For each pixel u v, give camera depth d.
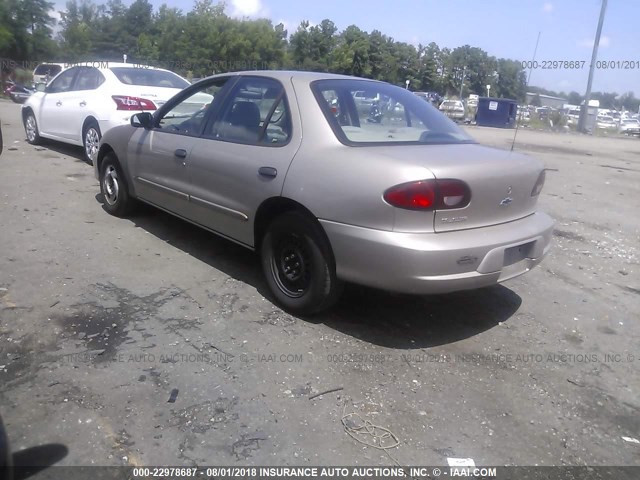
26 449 2.80
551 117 28.34
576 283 5.47
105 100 8.56
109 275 4.81
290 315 4.31
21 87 26.58
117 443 2.89
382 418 3.22
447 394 3.49
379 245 3.61
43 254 5.14
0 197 6.82
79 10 55.31
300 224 4.05
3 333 3.79
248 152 4.45
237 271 5.08
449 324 4.39
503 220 4.01
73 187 7.55
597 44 23.11
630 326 4.61
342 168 3.81
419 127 4.55
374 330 4.19
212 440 2.95
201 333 3.97
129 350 3.70
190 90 5.39
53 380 3.34
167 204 5.45
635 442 3.19
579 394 3.61
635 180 11.48
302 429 3.08
